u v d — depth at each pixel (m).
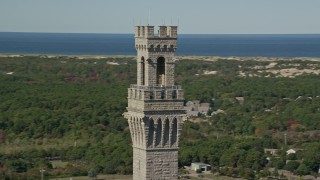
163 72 142.75
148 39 140.38
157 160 143.00
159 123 142.00
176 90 141.88
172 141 143.12
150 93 140.75
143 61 143.38
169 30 141.38
